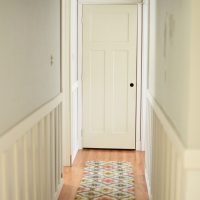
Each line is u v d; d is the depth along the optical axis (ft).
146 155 13.20
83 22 16.51
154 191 10.51
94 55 16.69
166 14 8.16
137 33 16.46
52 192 11.10
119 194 12.19
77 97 16.79
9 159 6.81
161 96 9.01
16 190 7.20
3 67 6.48
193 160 5.55
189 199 5.65
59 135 12.19
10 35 6.84
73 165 15.10
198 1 5.41
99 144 17.19
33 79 8.63
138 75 16.67
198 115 5.57
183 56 6.00
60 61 12.32
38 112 8.87
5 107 6.60
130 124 16.98
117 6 16.37
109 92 16.87
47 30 10.15
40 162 9.39
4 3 6.46
